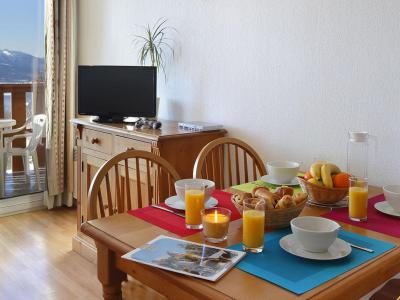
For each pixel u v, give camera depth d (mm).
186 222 1345
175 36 2891
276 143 2371
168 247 1150
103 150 2750
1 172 3795
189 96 2840
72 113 3756
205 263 1054
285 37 2262
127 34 3301
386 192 1474
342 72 2057
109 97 2854
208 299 924
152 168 2318
